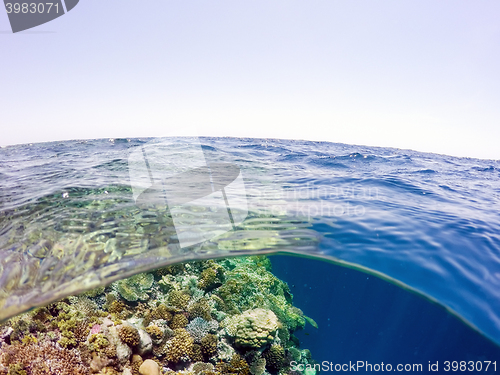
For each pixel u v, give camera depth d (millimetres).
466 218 2883
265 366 1997
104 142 7977
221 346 2016
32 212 2377
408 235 2508
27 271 1805
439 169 6395
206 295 2342
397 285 2488
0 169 3805
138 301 2135
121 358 1708
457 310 2215
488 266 2189
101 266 1935
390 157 7809
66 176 3352
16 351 1571
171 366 1854
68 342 1692
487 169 7695
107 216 2404
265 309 2336
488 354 2754
